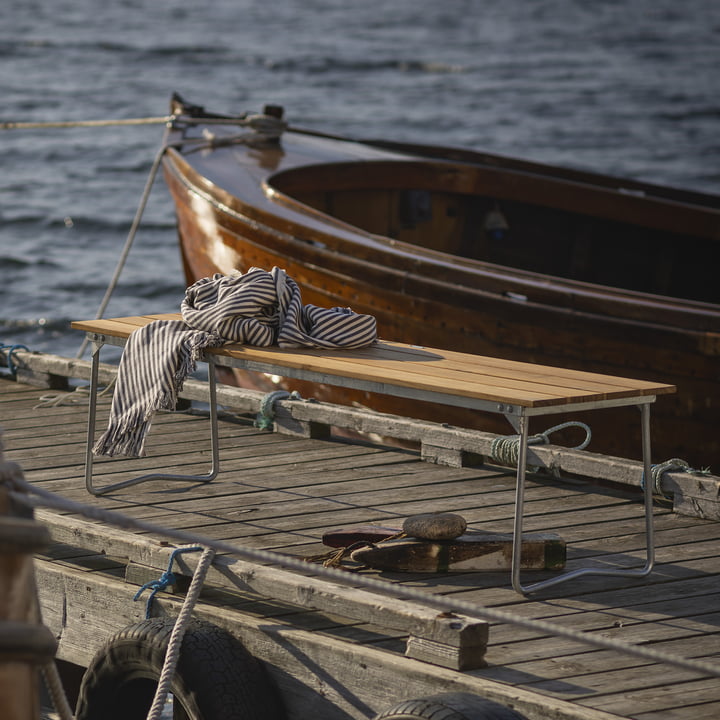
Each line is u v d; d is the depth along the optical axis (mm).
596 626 5531
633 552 6621
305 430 9164
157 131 40875
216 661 5336
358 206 14812
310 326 7039
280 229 11812
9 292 21484
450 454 8367
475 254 15586
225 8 103125
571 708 4570
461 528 6148
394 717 4629
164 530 4043
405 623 5141
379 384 6184
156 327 7074
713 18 97000
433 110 48719
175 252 24906
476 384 5926
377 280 11133
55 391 10734
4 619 2979
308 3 111000
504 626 5547
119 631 5688
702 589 6047
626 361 10148
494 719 4473
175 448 8805
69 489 7676
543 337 10414
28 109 44969
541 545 6184
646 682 4926
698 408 9977
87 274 22844
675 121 46812
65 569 6441
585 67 65625
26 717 2959
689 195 15508
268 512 7219
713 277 14523
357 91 54250
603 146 40812
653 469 7441
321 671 5297
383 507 7355
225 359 6906
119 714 5738
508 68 64750
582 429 10539
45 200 29672
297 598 5512
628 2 112438
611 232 15039
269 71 60969
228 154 14250
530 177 15047
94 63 62250
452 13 101250
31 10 96125
